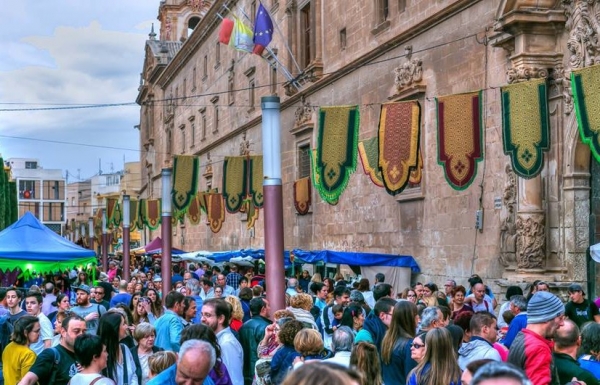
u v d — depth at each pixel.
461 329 8.44
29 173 145.00
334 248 33.22
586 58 17.61
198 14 81.88
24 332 9.55
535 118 16.50
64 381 8.29
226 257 31.61
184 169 31.30
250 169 29.27
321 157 19.42
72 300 23.34
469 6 22.31
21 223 22.52
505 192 20.19
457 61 23.02
